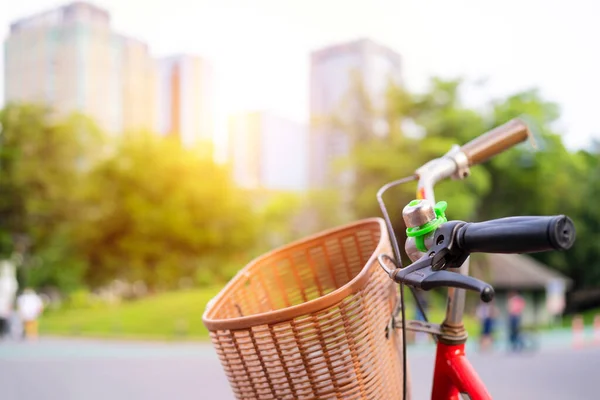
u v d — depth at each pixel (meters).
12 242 38.44
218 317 1.27
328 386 1.05
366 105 29.83
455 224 0.88
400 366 1.22
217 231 39.56
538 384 10.46
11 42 51.75
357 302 1.05
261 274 1.42
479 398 1.11
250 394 1.09
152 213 36.72
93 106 51.06
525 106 31.89
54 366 13.14
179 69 55.06
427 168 1.26
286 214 41.94
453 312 1.16
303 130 57.16
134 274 38.19
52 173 38.84
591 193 40.50
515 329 17.31
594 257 40.75
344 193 30.20
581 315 40.44
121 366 13.07
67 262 37.78
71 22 50.97
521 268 32.16
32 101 41.44
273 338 1.05
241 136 56.12
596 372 12.09
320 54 47.59
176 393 9.48
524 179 33.47
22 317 20.88
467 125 27.83
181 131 54.38
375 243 1.40
